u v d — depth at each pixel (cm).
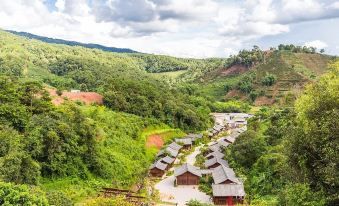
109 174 6481
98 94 10812
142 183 6675
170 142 10431
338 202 3019
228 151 8838
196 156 9525
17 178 4469
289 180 3641
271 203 4684
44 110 6450
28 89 6600
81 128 6347
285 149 3388
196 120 12731
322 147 3036
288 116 7769
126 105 10631
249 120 12581
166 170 8212
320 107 3152
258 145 7300
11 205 2967
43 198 3231
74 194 5234
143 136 9406
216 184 6116
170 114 11906
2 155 4741
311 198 3048
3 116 5538
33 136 5459
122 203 4162
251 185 6247
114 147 7569
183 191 6694
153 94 12100
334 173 2788
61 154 5734
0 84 6203
